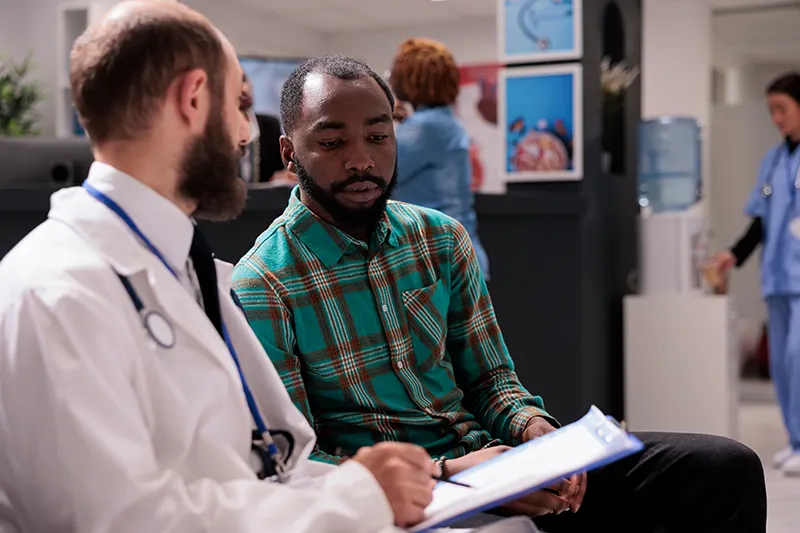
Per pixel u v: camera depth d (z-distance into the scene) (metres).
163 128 1.11
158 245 1.13
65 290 1.00
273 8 8.88
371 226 1.61
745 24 8.50
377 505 1.05
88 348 0.99
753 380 8.12
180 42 1.09
